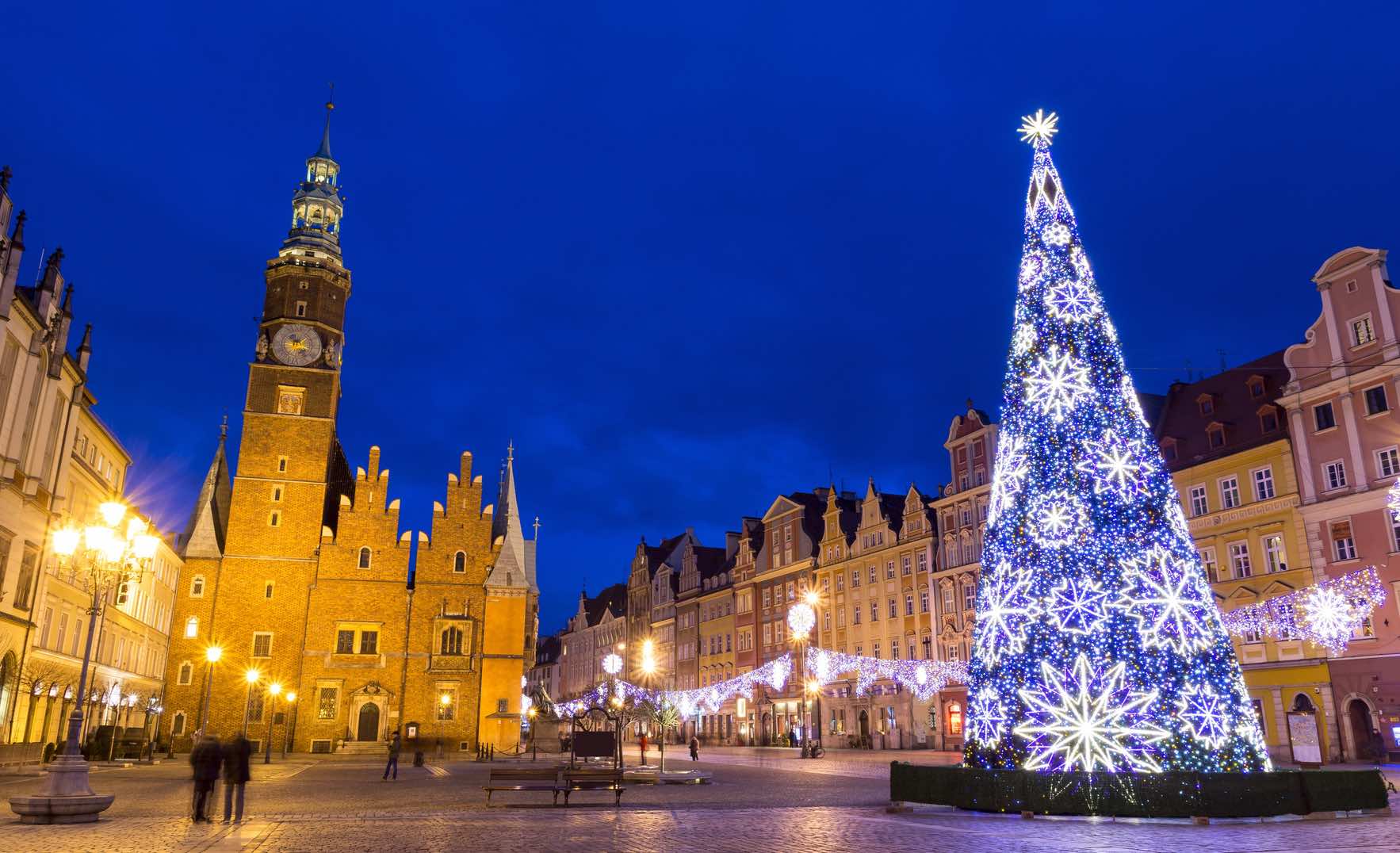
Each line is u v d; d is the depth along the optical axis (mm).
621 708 56531
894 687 74938
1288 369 50219
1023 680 20406
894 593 77125
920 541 74625
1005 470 21953
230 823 19734
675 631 111750
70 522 48531
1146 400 60625
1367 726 42875
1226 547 50406
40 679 44062
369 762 59938
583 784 24453
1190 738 19062
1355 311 45781
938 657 71562
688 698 100000
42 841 16234
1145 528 20188
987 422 70938
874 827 18406
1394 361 43469
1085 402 21172
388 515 74500
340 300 79875
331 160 84625
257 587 71562
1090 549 20109
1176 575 19922
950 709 69500
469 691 72250
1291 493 47406
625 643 124500
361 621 72125
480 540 75438
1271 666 46562
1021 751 20469
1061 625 20031
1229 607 49531
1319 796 19062
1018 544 21188
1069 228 22656
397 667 71812
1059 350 21625
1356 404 45219
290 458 74375
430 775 43250
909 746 72812
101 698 55344
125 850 15188
